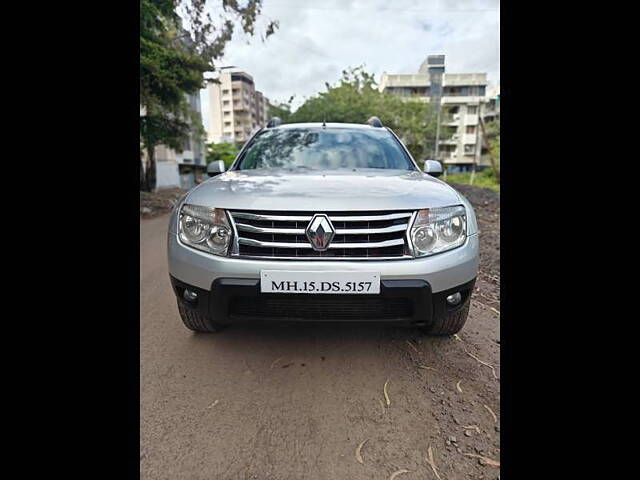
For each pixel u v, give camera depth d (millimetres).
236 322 1943
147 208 9211
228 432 1677
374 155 2922
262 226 1846
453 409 1793
